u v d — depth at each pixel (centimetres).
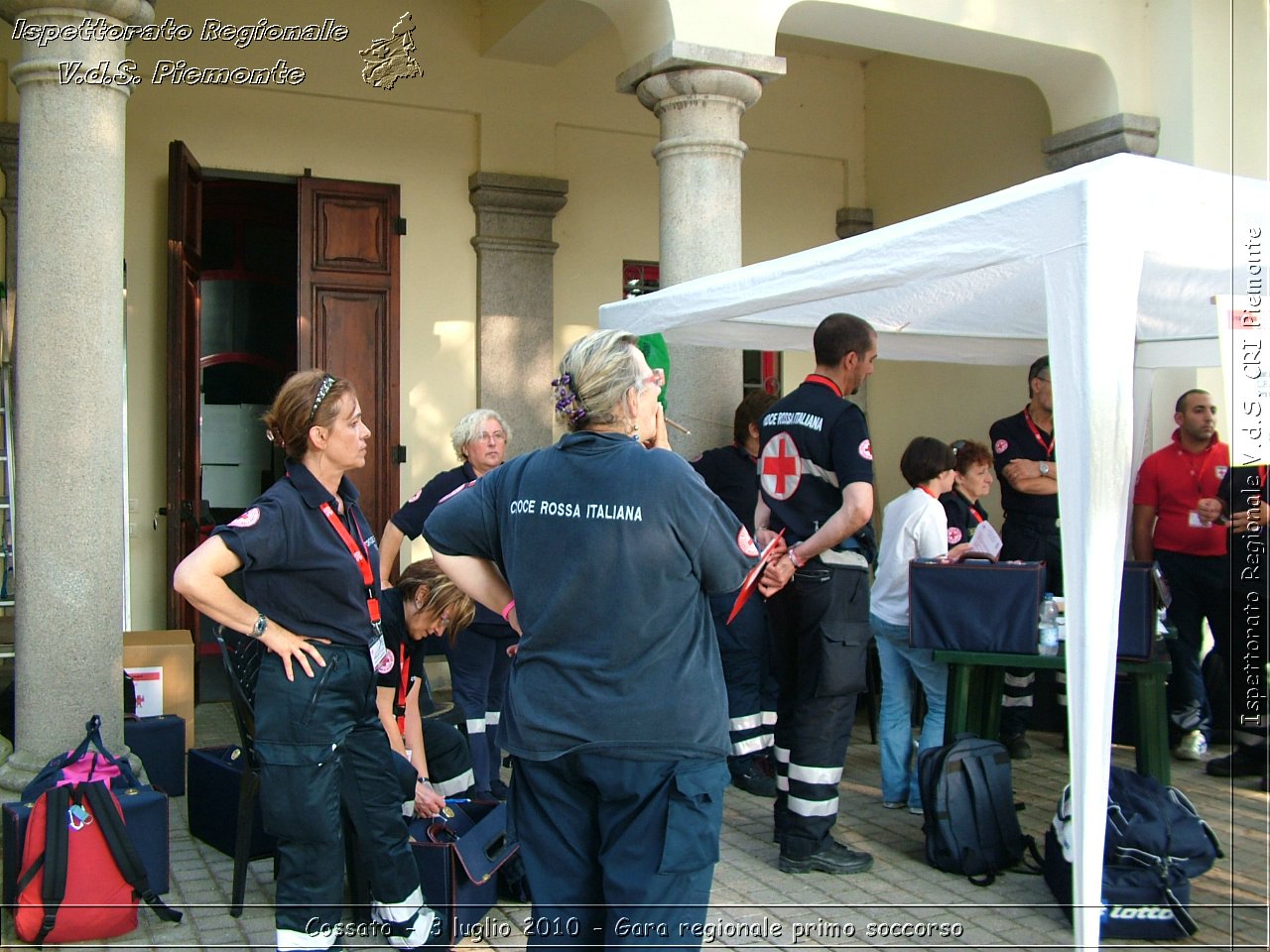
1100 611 326
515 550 258
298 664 332
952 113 893
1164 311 559
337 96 764
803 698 441
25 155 454
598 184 853
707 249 602
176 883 430
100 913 376
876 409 983
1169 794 426
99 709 455
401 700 414
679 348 630
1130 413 327
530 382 818
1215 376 712
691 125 602
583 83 840
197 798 478
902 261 394
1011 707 622
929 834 449
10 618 664
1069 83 751
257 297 908
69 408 449
